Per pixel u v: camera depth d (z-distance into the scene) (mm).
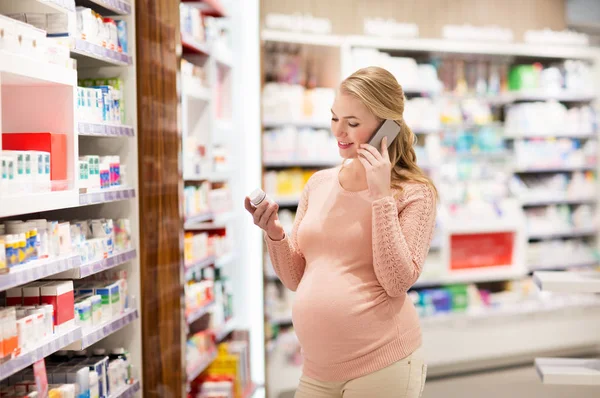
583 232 6383
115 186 3195
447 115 6066
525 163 6254
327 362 2254
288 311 5516
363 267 2266
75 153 2611
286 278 2455
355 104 2232
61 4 2592
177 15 3422
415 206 2254
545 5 6141
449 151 6109
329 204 2336
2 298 2727
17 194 2236
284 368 5414
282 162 5570
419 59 6148
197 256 4457
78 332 2697
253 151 5496
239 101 5496
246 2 5473
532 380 5375
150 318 3367
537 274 3299
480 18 6027
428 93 6074
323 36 5562
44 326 2488
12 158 2217
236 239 5512
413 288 6117
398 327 2244
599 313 6129
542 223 6320
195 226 5102
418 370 2264
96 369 2922
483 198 6141
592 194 6395
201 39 4633
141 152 3336
